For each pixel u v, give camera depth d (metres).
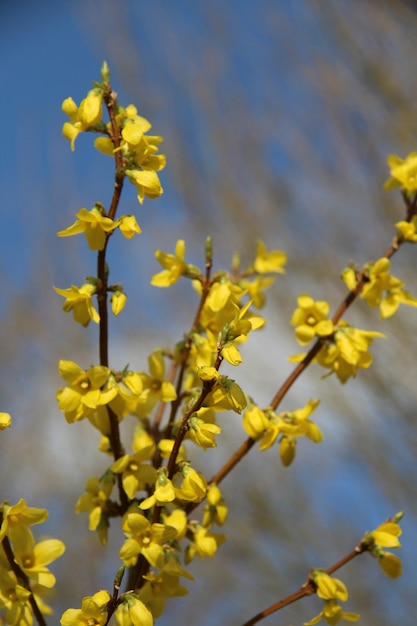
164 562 0.98
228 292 1.04
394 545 1.02
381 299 1.08
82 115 1.00
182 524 1.00
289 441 1.05
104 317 1.00
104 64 1.01
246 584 2.75
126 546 0.96
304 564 2.73
